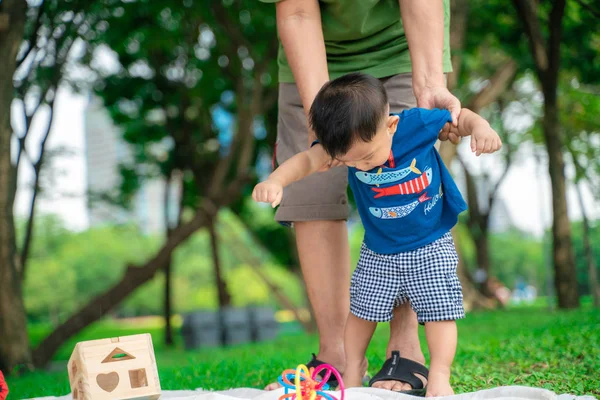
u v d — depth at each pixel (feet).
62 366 38.29
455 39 38.17
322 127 9.35
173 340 62.44
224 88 53.67
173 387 13.65
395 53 12.21
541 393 8.55
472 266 92.58
